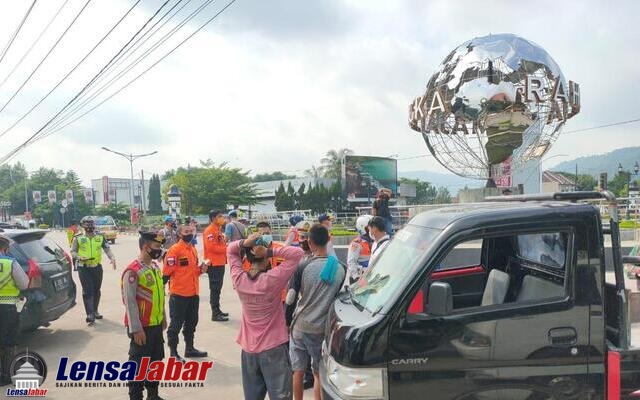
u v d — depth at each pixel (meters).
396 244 3.61
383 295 3.09
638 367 2.99
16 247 6.47
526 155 9.15
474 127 8.79
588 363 2.97
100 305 9.68
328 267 4.09
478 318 2.91
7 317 5.40
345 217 29.83
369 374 2.85
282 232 23.48
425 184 82.12
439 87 8.75
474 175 9.64
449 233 2.98
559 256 3.20
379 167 51.81
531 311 2.95
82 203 85.38
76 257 8.00
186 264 6.00
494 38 8.53
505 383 2.91
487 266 4.38
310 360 4.90
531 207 3.11
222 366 5.84
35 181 104.31
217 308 8.09
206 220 53.25
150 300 4.61
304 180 65.06
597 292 3.00
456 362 2.89
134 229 56.03
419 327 2.88
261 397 3.87
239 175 55.41
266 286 3.67
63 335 7.38
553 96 8.14
